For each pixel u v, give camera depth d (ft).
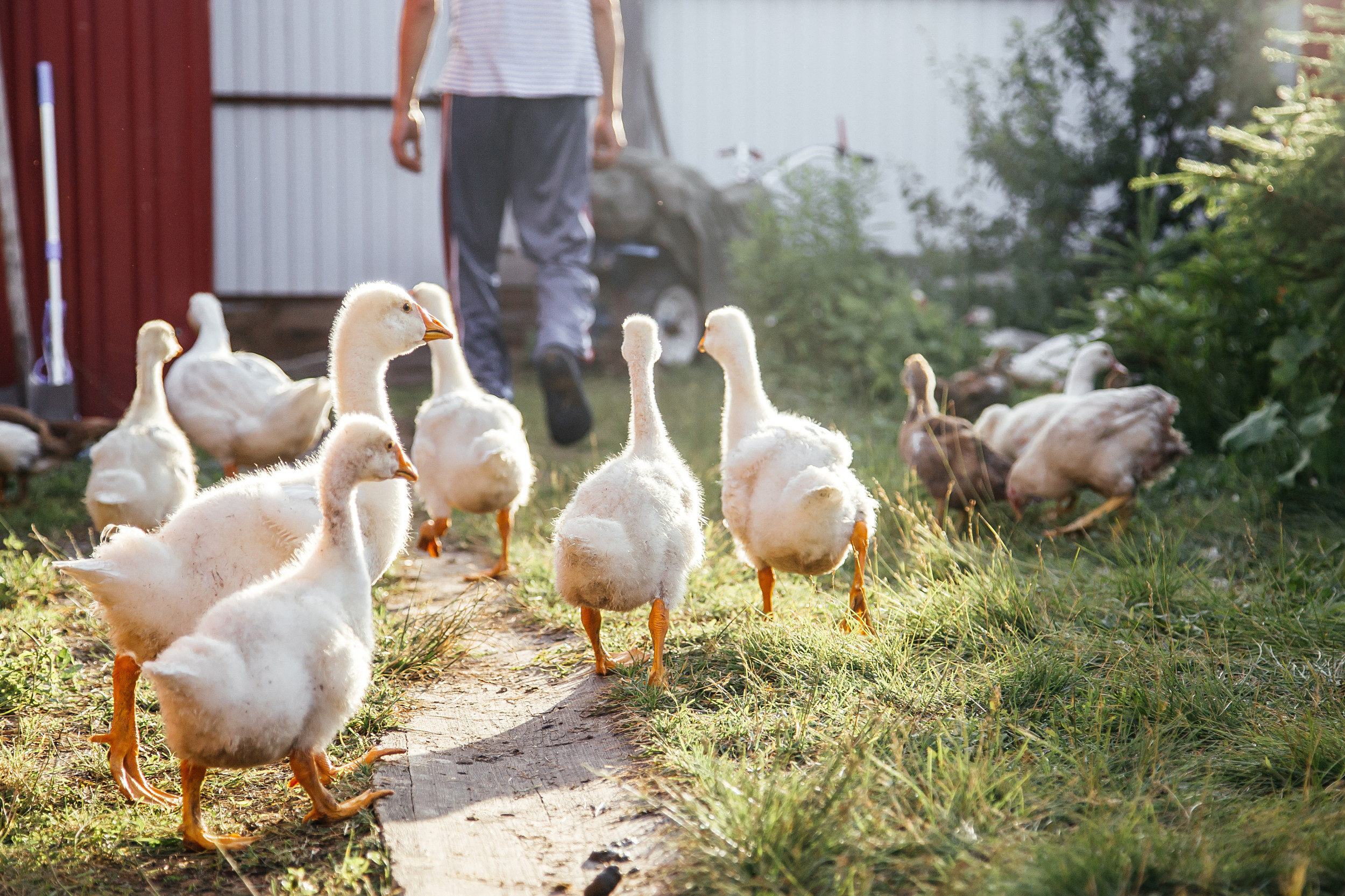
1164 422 20.48
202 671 9.21
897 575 17.56
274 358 41.32
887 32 51.03
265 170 40.98
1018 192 45.75
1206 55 45.70
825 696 13.07
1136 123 45.83
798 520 14.38
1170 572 17.39
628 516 13.61
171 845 10.78
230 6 39.96
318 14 40.57
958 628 15.24
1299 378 25.50
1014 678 13.28
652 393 15.66
